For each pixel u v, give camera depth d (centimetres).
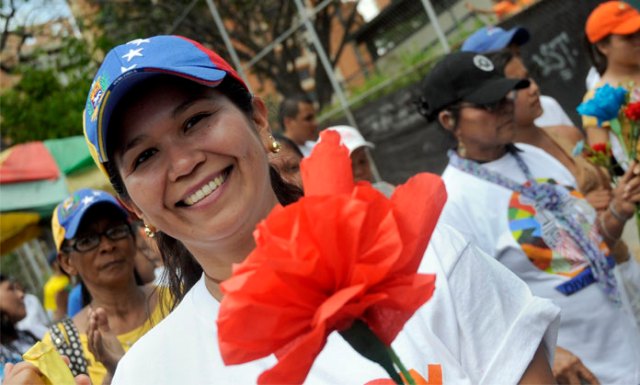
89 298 411
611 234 338
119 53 151
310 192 112
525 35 445
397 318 107
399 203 108
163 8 1827
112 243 342
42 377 172
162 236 185
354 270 101
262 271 98
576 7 630
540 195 317
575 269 312
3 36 2056
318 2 1781
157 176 149
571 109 671
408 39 1260
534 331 164
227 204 150
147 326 328
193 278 188
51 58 1905
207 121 150
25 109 1666
